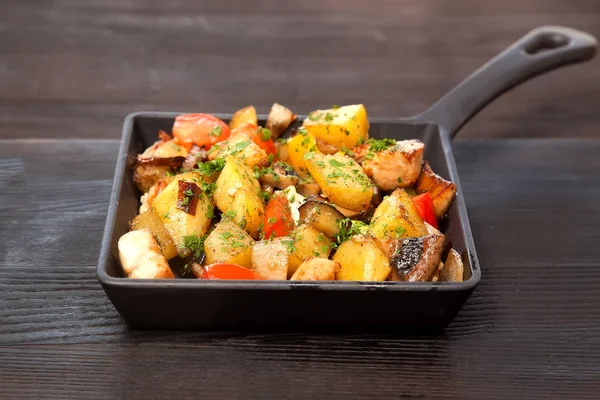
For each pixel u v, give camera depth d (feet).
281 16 2.26
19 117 1.86
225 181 1.41
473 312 1.40
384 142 1.49
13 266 1.43
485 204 1.62
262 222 1.41
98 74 2.02
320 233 1.36
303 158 1.47
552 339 1.36
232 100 1.96
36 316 1.35
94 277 1.42
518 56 1.64
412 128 1.56
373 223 1.38
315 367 1.30
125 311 1.28
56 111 1.89
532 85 2.04
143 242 1.31
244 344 1.32
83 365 1.29
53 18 2.21
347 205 1.44
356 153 1.51
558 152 1.76
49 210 1.55
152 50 2.11
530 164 1.72
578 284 1.46
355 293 1.24
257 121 1.58
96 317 1.36
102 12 2.24
